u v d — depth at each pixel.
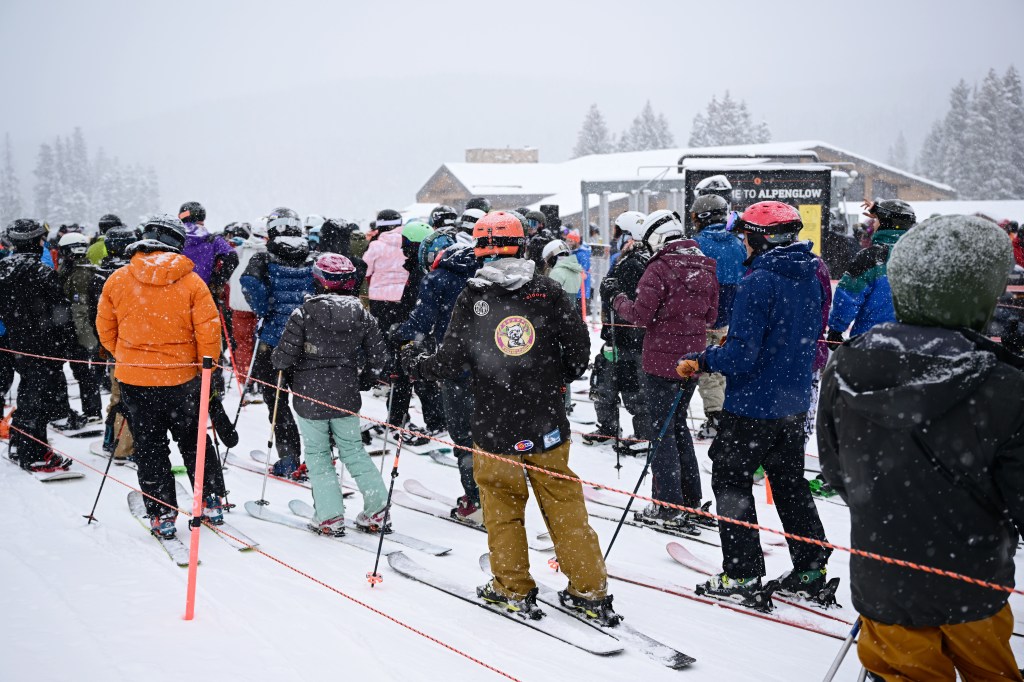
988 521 2.15
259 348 6.65
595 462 6.92
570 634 3.63
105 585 4.23
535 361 3.78
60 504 5.67
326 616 3.88
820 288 3.99
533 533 5.15
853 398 2.22
